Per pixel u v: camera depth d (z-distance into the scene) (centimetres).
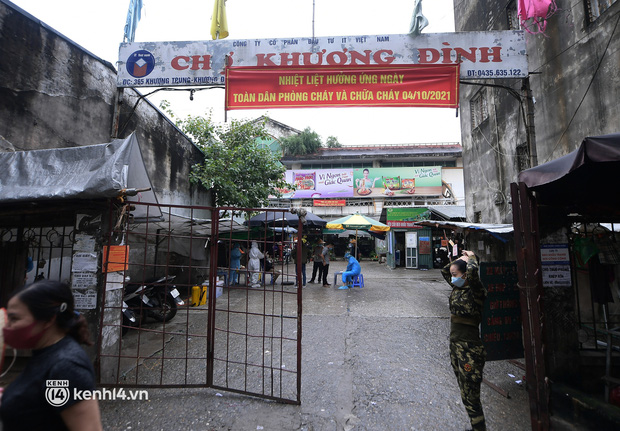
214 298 372
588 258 390
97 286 383
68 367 134
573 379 357
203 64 639
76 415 133
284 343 528
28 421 131
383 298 885
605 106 558
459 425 303
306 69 633
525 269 287
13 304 140
